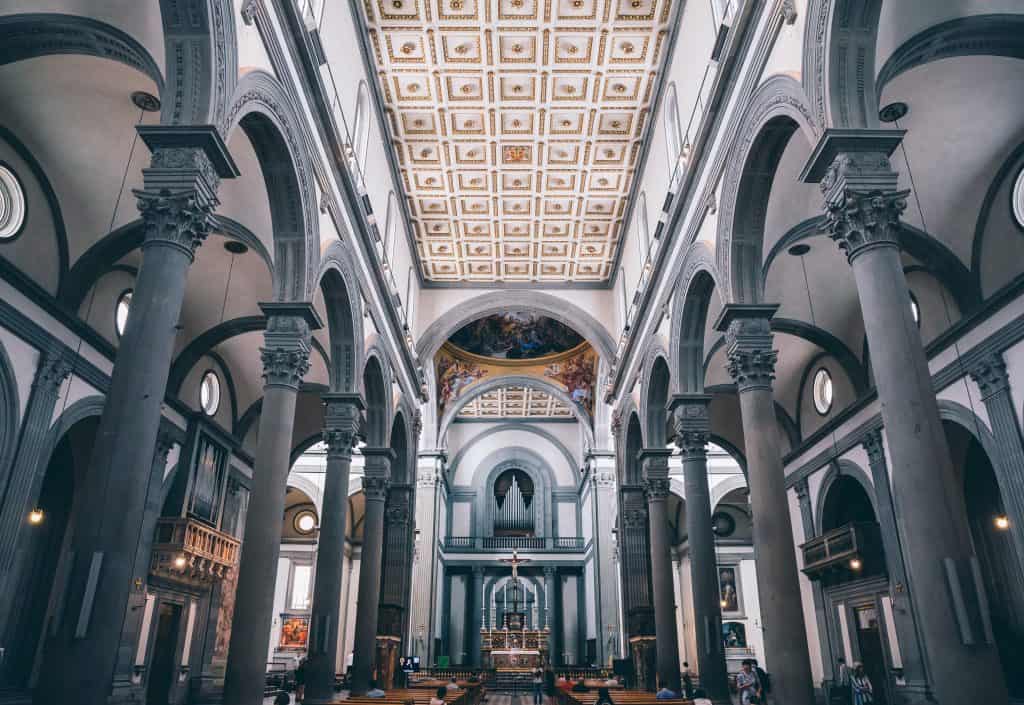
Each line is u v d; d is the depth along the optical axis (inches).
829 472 662.5
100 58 368.2
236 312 601.0
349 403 515.5
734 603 1144.8
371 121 606.5
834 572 647.8
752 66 370.0
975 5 317.4
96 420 504.4
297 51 385.1
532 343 1139.3
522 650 1224.2
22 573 476.4
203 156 273.7
